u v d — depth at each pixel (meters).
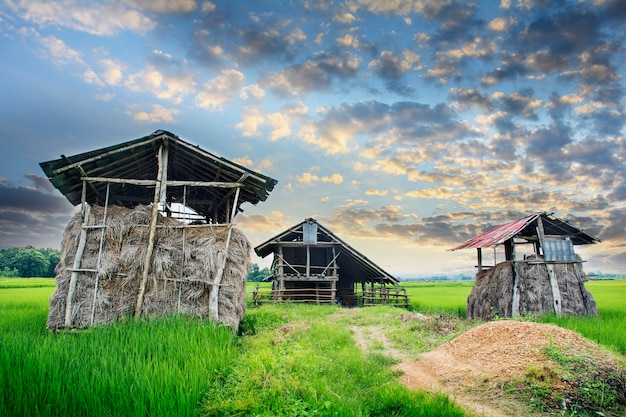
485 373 7.86
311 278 25.38
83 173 12.65
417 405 6.05
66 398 5.38
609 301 23.95
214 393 6.20
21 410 5.21
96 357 7.14
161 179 13.15
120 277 12.00
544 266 17.25
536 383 7.11
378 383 7.49
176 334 9.26
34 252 81.00
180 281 12.14
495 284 18.47
